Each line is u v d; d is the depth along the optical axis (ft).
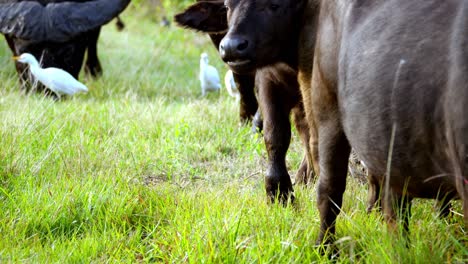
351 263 20.58
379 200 24.12
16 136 31.27
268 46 22.71
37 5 47.91
